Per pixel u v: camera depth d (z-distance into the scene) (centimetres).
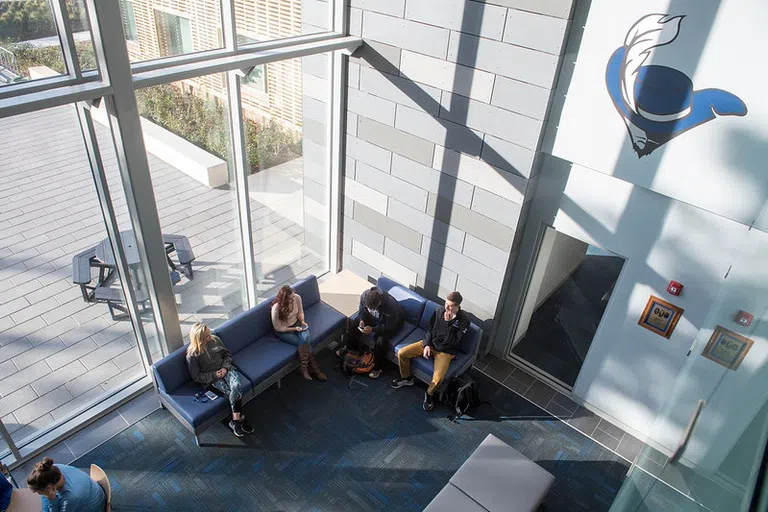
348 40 555
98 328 501
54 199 421
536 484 437
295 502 467
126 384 553
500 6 455
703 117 395
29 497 413
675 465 265
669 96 403
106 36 382
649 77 407
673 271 459
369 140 614
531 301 604
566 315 652
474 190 547
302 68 566
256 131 549
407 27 523
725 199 405
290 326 568
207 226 555
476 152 528
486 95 496
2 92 362
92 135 419
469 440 533
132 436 513
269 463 497
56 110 395
